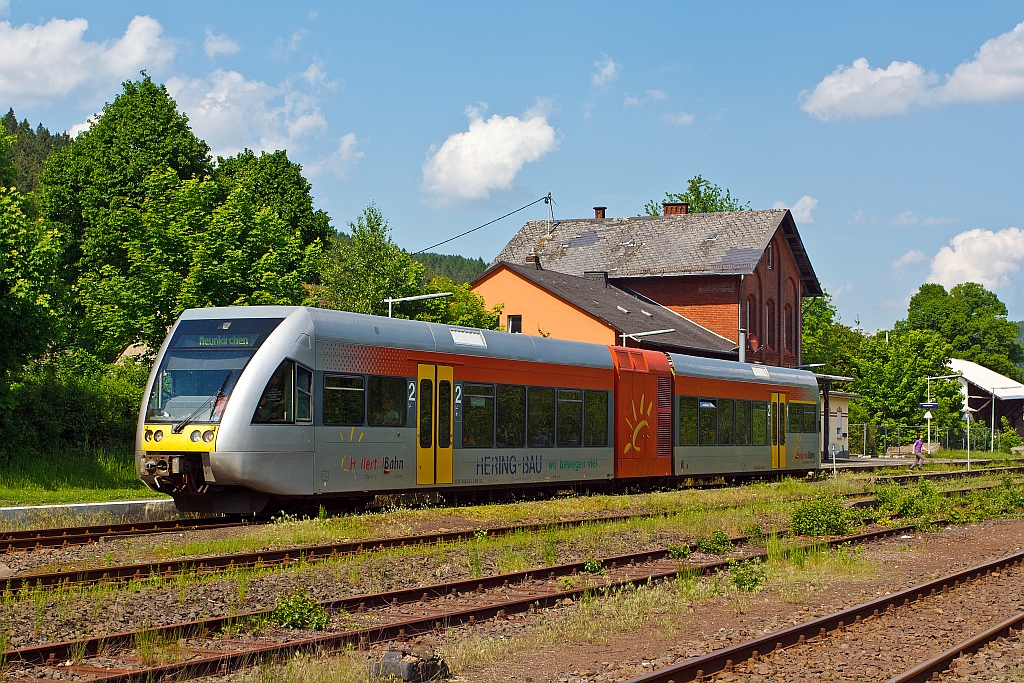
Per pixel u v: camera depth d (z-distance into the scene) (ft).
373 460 64.64
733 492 88.43
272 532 53.83
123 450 83.82
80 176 160.56
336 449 62.34
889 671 29.78
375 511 66.85
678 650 32.37
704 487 98.89
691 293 185.06
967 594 43.29
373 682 27.84
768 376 106.73
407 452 67.00
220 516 64.39
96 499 68.95
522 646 32.71
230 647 31.24
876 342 222.28
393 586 42.47
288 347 60.34
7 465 74.38
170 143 160.66
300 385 60.64
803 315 304.30
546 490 81.76
